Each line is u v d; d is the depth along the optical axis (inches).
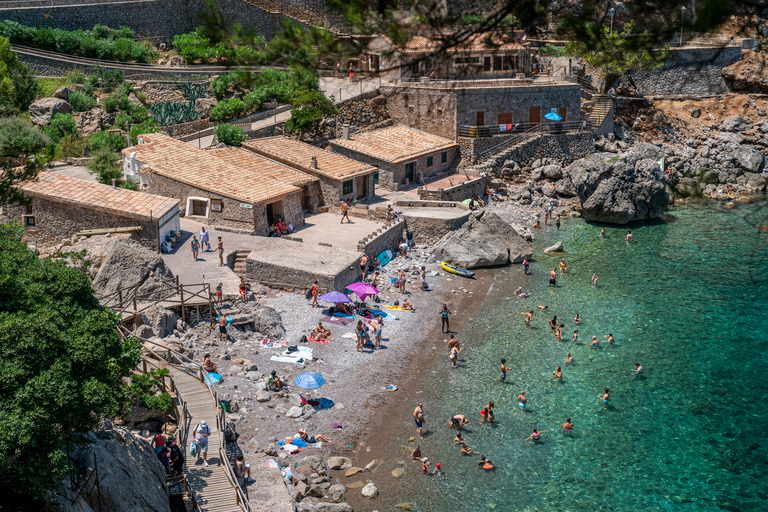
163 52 3147.1
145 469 907.4
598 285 2030.0
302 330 1656.0
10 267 844.6
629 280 2063.2
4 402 685.3
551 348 1638.8
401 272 1978.3
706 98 3686.0
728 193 2955.2
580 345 1653.5
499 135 2957.7
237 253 1909.4
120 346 849.5
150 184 2130.9
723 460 1210.6
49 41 2795.3
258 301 1742.1
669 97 3644.2
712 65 3676.2
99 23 3058.6
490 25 420.8
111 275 1539.1
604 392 1400.1
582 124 3102.9
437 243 2277.3
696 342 1657.2
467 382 1477.6
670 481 1153.4
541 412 1363.2
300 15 3174.2
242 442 1210.0
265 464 1144.2
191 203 2097.7
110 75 2765.7
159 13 3245.6
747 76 3649.1
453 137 2967.5
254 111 2906.0
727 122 3508.9
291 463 1171.3
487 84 2987.2
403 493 1122.0
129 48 2925.7
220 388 1353.3
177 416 1154.7
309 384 1339.8
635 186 2591.0
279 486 1074.1
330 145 2728.8
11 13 2815.0
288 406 1342.3
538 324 1774.1
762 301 1888.5
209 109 2822.3
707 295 1936.5
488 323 1781.5
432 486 1140.5
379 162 2667.3
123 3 3120.1
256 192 2082.9
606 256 2282.2
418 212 2370.8
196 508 930.7
